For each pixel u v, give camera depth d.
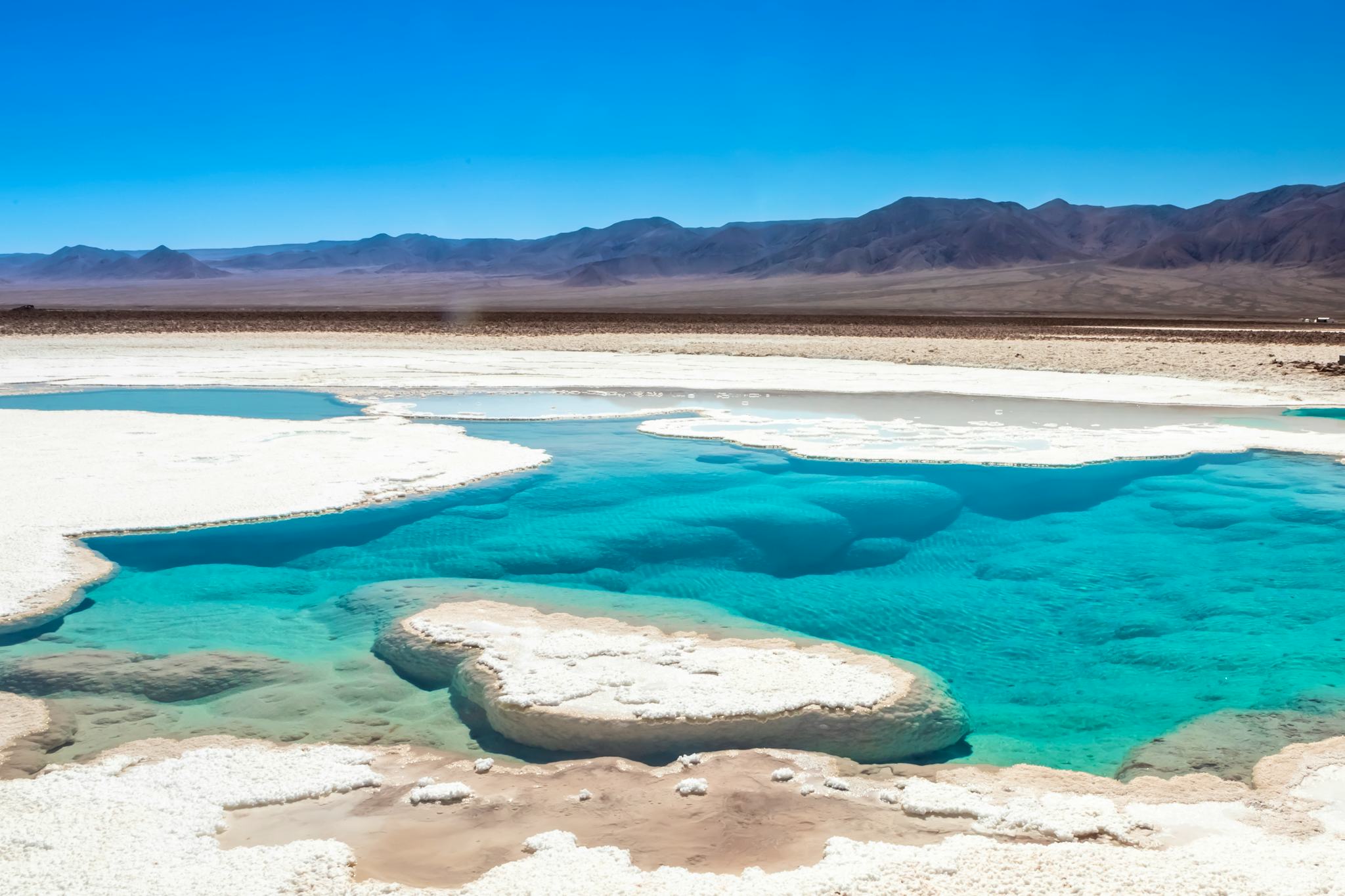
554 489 11.09
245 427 14.61
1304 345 33.81
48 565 7.84
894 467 12.16
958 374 24.14
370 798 4.36
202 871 3.58
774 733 5.11
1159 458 12.54
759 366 26.52
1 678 5.93
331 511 9.73
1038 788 4.49
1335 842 3.85
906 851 3.70
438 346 32.72
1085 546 9.50
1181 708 5.97
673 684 5.57
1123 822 4.06
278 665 6.26
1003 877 3.48
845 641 7.27
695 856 3.81
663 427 15.28
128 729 5.24
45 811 4.09
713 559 8.95
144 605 7.42
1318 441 13.71
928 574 8.80
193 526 9.12
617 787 4.48
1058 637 7.35
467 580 8.07
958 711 5.67
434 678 6.06
